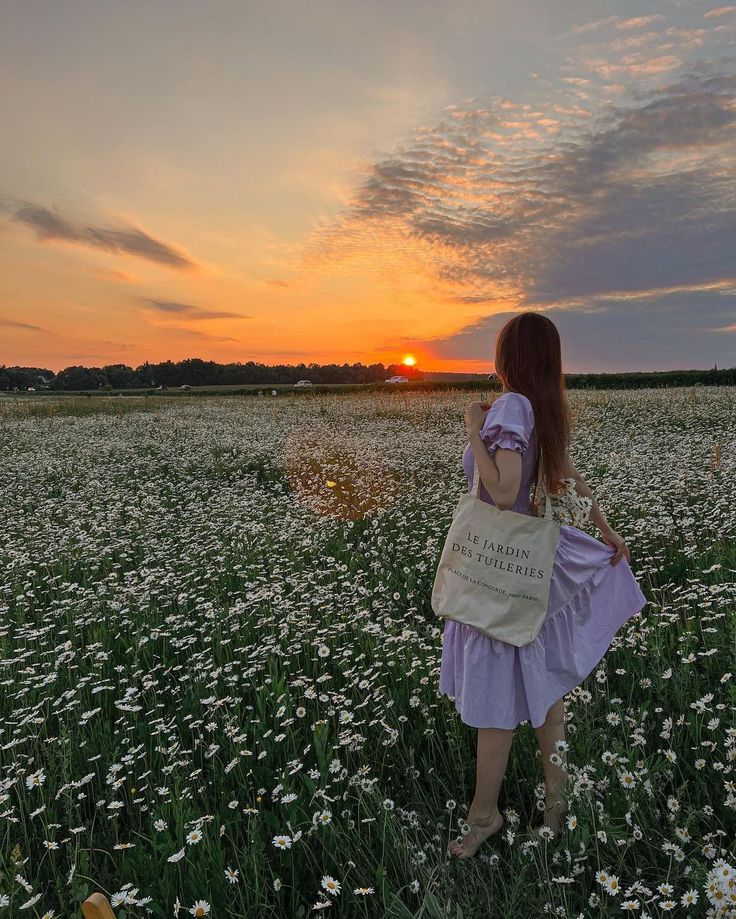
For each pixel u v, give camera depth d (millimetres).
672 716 2822
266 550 5922
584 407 15898
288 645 3803
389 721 3057
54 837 2412
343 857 2230
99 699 3451
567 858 2008
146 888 2117
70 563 5887
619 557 2666
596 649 2574
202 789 2578
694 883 1917
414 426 15117
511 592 2311
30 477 10062
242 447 12344
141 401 28453
